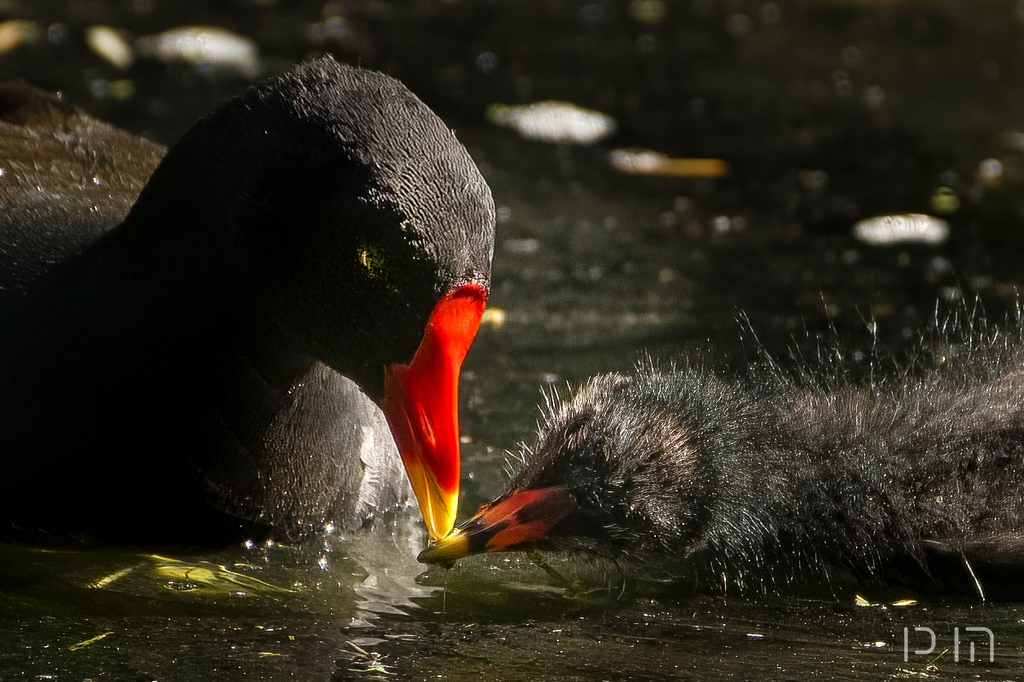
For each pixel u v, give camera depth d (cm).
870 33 1838
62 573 723
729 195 1354
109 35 1622
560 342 1034
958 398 849
